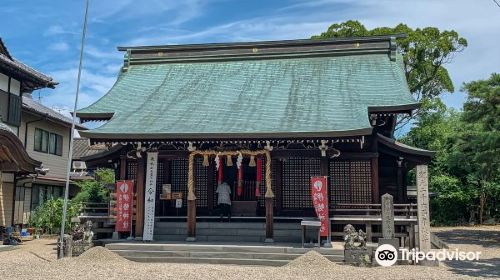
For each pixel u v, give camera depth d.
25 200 27.09
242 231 18.61
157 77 24.22
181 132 17.31
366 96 19.78
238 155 17.94
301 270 13.38
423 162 19.20
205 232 18.83
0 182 22.23
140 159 18.47
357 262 14.47
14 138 19.34
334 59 23.75
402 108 18.25
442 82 37.31
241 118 18.61
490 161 22.12
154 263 15.29
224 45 24.97
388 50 23.53
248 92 21.52
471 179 32.78
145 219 17.81
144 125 18.52
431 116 37.53
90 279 11.86
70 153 16.23
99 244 17.53
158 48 25.55
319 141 16.97
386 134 21.42
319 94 20.53
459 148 24.12
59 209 26.72
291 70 23.33
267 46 24.64
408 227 16.41
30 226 26.97
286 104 19.80
